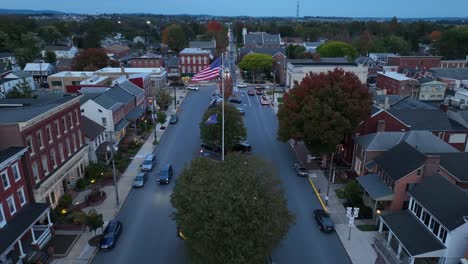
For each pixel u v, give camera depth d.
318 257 30.78
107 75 89.38
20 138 32.22
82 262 29.78
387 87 96.44
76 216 32.69
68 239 32.78
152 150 55.47
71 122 42.84
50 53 134.00
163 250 31.64
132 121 62.62
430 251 27.27
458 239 26.64
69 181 41.66
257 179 26.70
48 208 32.84
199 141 59.75
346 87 44.94
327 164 50.56
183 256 30.78
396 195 35.16
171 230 34.66
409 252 27.80
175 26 199.38
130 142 57.75
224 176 25.77
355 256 30.77
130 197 40.94
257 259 24.19
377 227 34.94
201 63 123.38
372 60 126.19
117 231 33.12
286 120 46.62
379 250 30.58
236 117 50.66
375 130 49.69
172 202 28.92
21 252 28.67
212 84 110.94
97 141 50.69
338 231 34.38
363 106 44.50
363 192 40.09
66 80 88.81
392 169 36.53
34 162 34.41
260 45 162.38
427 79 93.56
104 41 184.88
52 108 38.03
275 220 24.27
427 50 172.12
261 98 90.44
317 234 34.03
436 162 33.78
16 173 31.45
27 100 45.88
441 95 89.06
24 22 197.62
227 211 23.41
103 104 54.97
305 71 89.00
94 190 40.84
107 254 30.98
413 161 35.25
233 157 30.34
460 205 27.81
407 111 52.22
